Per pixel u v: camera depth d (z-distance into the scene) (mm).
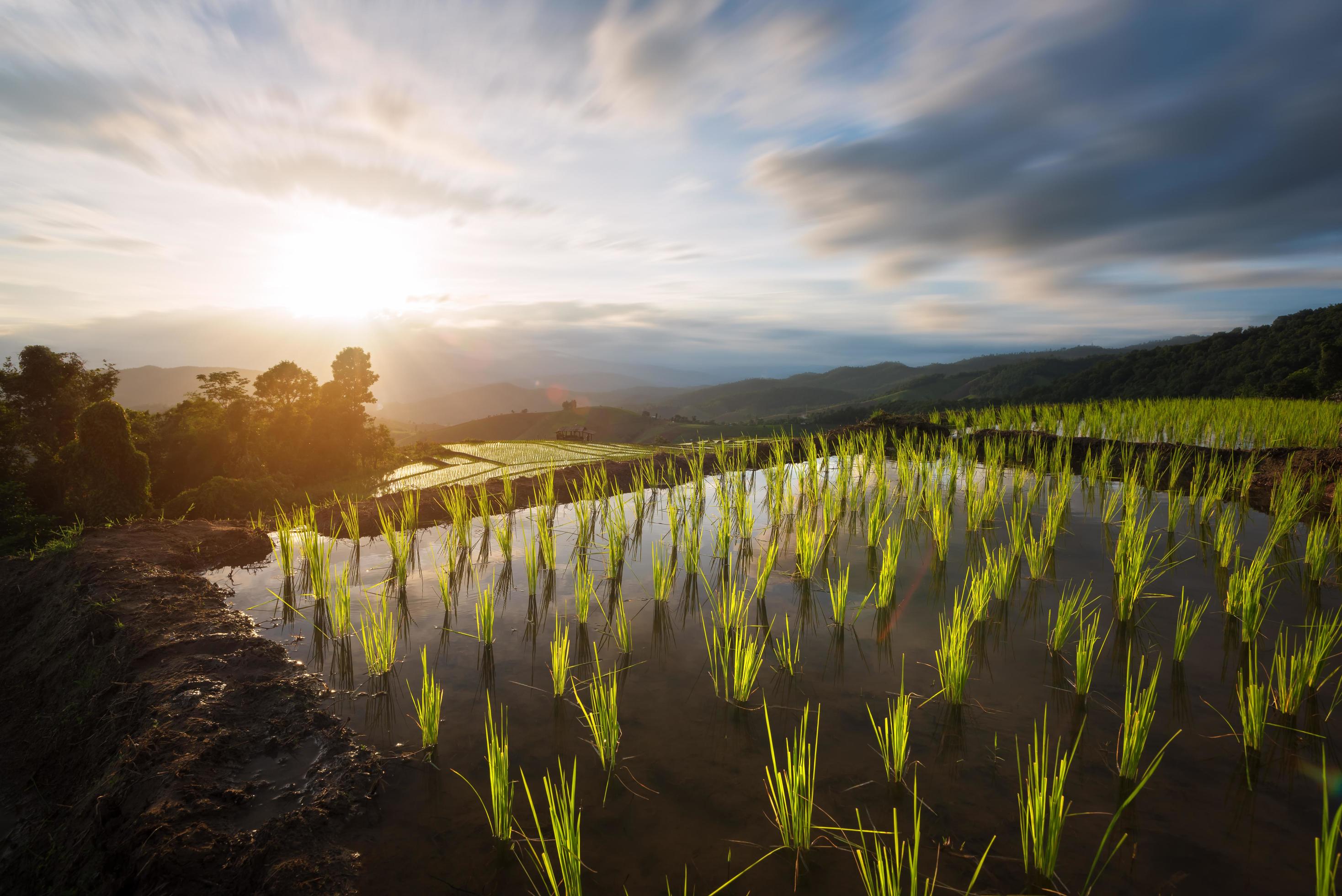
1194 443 18125
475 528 12297
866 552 10320
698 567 9477
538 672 6648
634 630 7660
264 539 11227
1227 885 3830
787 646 6977
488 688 6328
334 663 6863
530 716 5820
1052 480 15094
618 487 12336
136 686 6238
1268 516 11977
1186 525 11422
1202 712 5664
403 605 8469
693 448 19250
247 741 5375
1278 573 8945
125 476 14234
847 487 13227
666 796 4727
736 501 12008
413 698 6129
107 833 4508
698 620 7941
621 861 4105
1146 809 4480
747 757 5188
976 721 5594
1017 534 9133
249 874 3996
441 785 4871
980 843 4195
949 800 4613
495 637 7484
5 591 9703
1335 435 16281
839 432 21703
